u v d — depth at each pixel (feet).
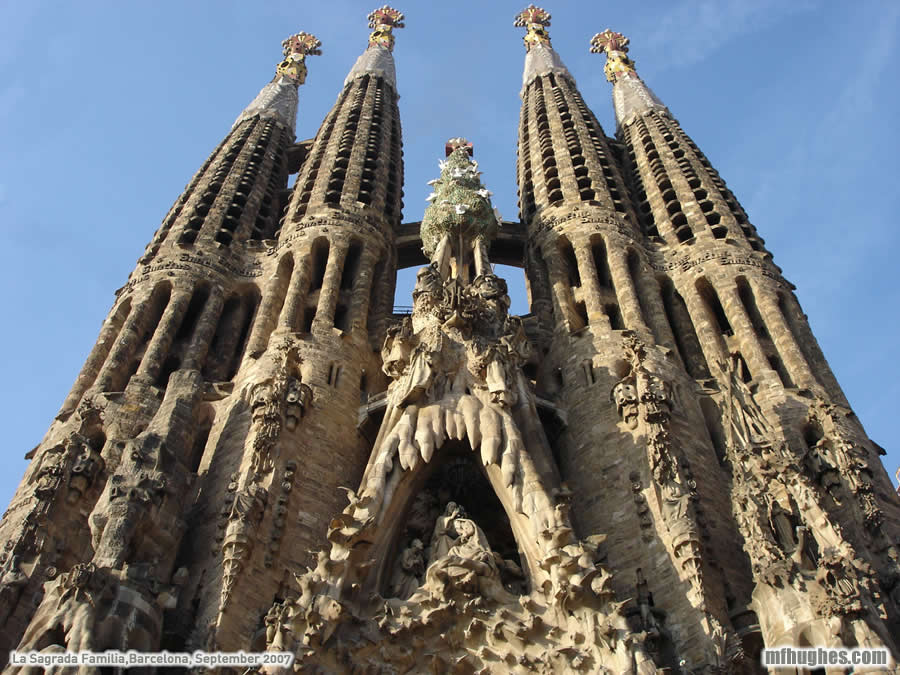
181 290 148.36
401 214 191.52
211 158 197.16
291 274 158.81
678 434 118.62
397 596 92.17
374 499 95.35
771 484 99.50
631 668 78.64
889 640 79.97
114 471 107.76
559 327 146.51
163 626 89.71
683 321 152.76
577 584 84.94
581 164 191.52
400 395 109.50
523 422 108.58
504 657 83.92
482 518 105.19
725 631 89.66
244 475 107.14
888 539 100.27
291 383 120.67
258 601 94.17
